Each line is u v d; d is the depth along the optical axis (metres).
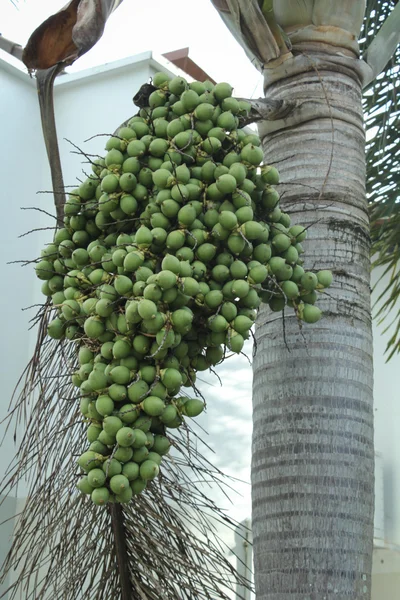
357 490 2.50
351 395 2.58
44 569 4.61
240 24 2.88
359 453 2.54
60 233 2.25
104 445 1.86
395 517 7.71
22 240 5.99
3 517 4.90
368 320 2.71
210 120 2.16
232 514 6.23
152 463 1.86
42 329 2.36
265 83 2.99
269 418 2.58
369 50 3.11
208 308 2.00
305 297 2.24
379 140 5.16
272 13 2.93
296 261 2.22
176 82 2.19
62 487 2.25
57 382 2.37
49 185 6.27
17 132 6.13
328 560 2.41
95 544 2.30
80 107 6.42
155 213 2.04
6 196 5.92
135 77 6.27
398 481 7.79
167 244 2.00
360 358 2.63
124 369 1.88
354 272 2.71
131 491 1.84
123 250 2.00
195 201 2.05
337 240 2.72
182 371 2.04
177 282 1.90
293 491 2.48
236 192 2.05
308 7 2.93
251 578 6.04
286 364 2.61
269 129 2.90
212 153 2.14
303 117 2.84
